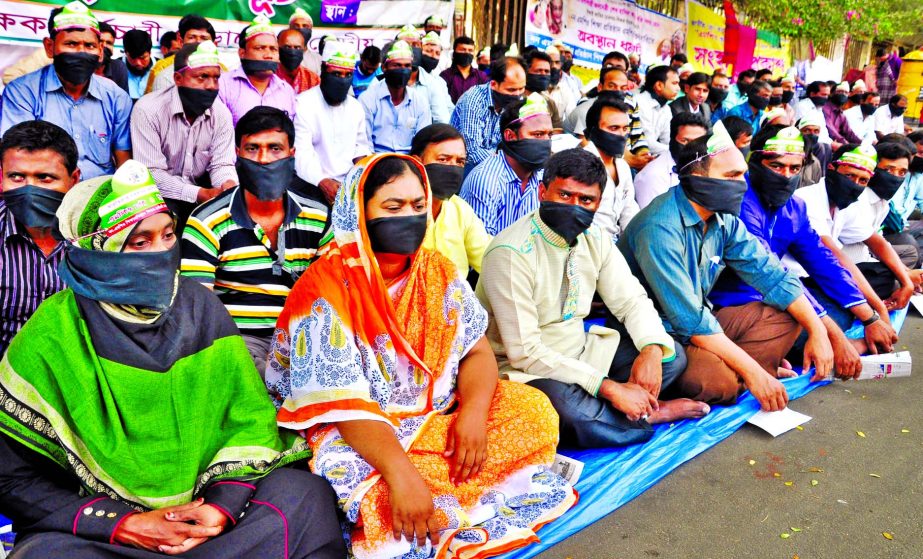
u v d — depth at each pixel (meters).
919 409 3.47
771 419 3.26
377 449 2.04
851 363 3.67
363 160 2.17
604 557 2.28
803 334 3.84
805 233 4.01
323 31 6.57
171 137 4.25
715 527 2.47
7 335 2.66
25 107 4.06
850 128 10.97
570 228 2.81
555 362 2.86
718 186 3.13
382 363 2.24
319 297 2.13
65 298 1.91
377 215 2.16
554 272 2.95
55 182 2.55
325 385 2.09
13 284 2.58
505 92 5.21
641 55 10.55
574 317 3.09
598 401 2.87
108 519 1.82
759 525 2.49
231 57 6.09
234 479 1.97
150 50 5.51
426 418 2.29
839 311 4.10
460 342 2.37
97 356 1.88
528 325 2.88
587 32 9.52
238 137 2.66
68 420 1.88
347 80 4.88
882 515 2.58
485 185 3.82
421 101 5.93
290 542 1.89
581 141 5.23
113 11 5.48
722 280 3.83
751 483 2.77
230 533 1.83
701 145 3.17
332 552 2.00
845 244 4.88
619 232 4.61
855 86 11.49
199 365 2.00
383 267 2.31
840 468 2.90
